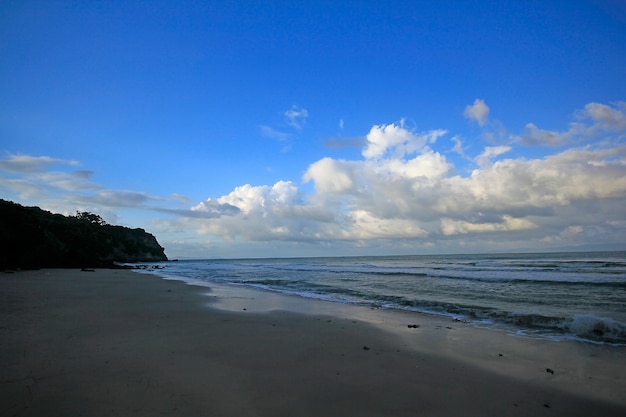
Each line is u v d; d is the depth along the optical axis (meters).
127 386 4.89
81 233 68.38
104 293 17.75
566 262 47.69
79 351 6.59
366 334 9.04
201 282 28.69
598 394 5.23
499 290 19.34
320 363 6.37
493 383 5.60
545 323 10.48
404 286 22.69
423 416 4.34
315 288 22.61
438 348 7.75
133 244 120.12
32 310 11.33
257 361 6.36
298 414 4.23
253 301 16.08
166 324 9.73
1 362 5.82
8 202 41.03
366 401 4.73
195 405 4.36
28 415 3.93
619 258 62.28
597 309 13.01
